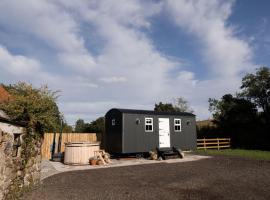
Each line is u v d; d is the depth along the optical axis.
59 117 11.08
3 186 7.19
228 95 34.53
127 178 11.83
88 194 8.81
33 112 9.77
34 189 9.53
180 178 11.73
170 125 22.53
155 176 12.30
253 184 10.30
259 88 32.50
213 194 8.79
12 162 7.92
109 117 21.89
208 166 15.58
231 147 31.73
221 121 33.34
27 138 9.27
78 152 16.83
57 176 12.37
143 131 20.80
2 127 7.05
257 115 32.03
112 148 20.92
